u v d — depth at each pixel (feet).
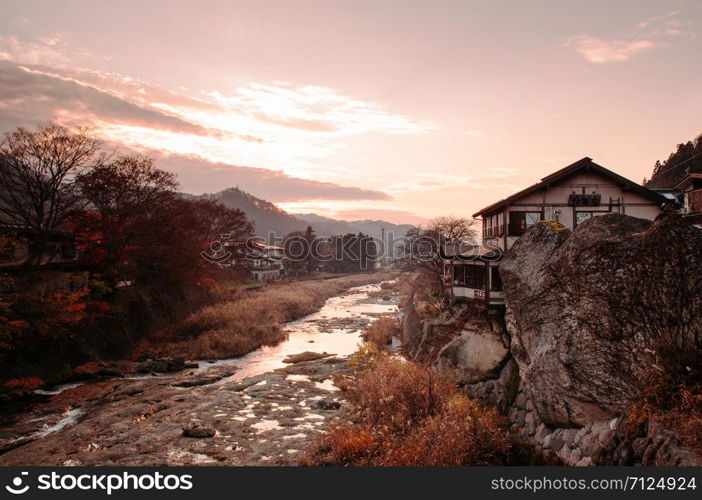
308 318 179.83
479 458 49.60
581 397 45.91
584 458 43.42
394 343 124.67
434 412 60.85
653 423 36.14
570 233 56.08
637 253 41.73
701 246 38.73
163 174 127.85
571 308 48.73
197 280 152.87
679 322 38.29
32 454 55.36
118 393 81.66
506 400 65.31
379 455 51.39
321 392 81.61
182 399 77.71
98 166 113.09
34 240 100.58
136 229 119.24
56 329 91.25
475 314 78.18
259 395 79.36
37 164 98.68
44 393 81.56
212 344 117.80
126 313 118.93
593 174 78.33
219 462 52.24
